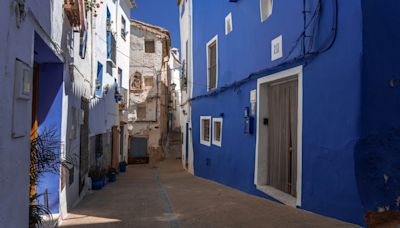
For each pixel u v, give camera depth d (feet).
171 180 49.14
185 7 63.98
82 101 31.07
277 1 26.02
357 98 16.98
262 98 29.14
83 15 25.55
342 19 18.26
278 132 27.22
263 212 21.43
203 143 49.26
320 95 20.16
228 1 38.06
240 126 34.01
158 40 89.61
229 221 20.08
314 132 20.63
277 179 27.35
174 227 19.54
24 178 13.00
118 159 64.08
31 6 13.57
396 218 16.37
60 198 21.21
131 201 29.12
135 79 88.99
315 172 20.40
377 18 16.93
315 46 20.70
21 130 12.34
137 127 88.63
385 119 16.87
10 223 11.35
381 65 16.88
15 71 11.74
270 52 27.20
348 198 17.48
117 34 63.16
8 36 10.84
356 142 16.96
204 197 29.32
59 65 21.75
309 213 20.16
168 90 104.63
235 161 35.35
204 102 49.03
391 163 16.84
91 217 22.67
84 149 33.17
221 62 40.75
